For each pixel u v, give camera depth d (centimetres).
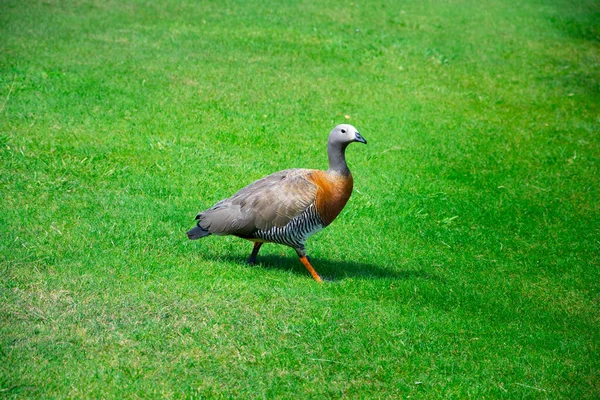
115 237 1154
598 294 1211
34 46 2056
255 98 1889
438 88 2136
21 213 1191
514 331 1054
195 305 974
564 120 2027
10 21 2264
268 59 2184
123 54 2081
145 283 1023
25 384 780
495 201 1536
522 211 1512
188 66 2048
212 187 1397
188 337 902
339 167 1090
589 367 967
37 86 1773
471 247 1343
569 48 2648
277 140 1664
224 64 2100
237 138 1641
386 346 942
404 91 2077
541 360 966
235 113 1781
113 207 1261
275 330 942
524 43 2661
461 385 883
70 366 819
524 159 1766
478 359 953
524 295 1185
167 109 1755
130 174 1406
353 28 2586
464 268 1254
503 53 2528
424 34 2627
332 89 2017
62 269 1034
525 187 1620
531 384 909
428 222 1409
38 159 1407
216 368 851
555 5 3222
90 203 1266
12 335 860
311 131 1741
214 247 1188
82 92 1777
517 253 1341
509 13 3044
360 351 926
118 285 1006
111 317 925
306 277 1125
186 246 1163
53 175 1353
